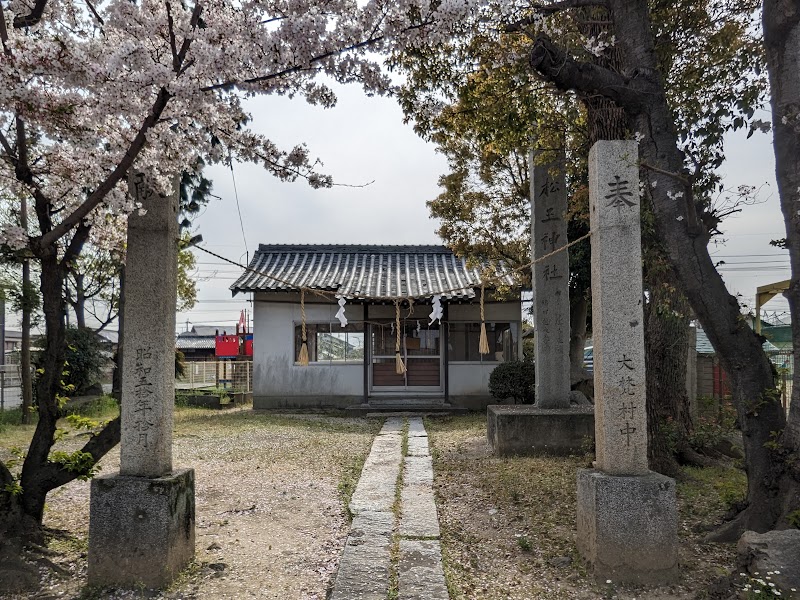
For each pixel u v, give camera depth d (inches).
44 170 196.2
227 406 695.1
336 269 676.1
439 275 665.6
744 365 202.4
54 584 174.1
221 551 200.7
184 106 172.4
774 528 187.6
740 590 160.6
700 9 278.1
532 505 250.5
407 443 414.3
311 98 184.5
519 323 627.5
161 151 189.6
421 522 228.8
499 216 553.3
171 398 186.7
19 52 151.1
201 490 284.7
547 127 339.9
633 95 211.2
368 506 251.4
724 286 205.3
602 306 184.9
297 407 634.2
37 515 200.8
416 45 178.5
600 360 185.8
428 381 641.0
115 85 155.5
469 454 374.3
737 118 230.8
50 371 203.3
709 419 411.5
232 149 197.6
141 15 171.5
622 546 172.6
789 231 187.9
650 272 277.1
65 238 222.2
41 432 202.1
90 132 176.9
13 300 520.1
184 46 167.0
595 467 195.5
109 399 614.9
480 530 222.8
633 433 181.6
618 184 186.7
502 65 284.8
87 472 197.0
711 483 286.0
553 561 189.0
